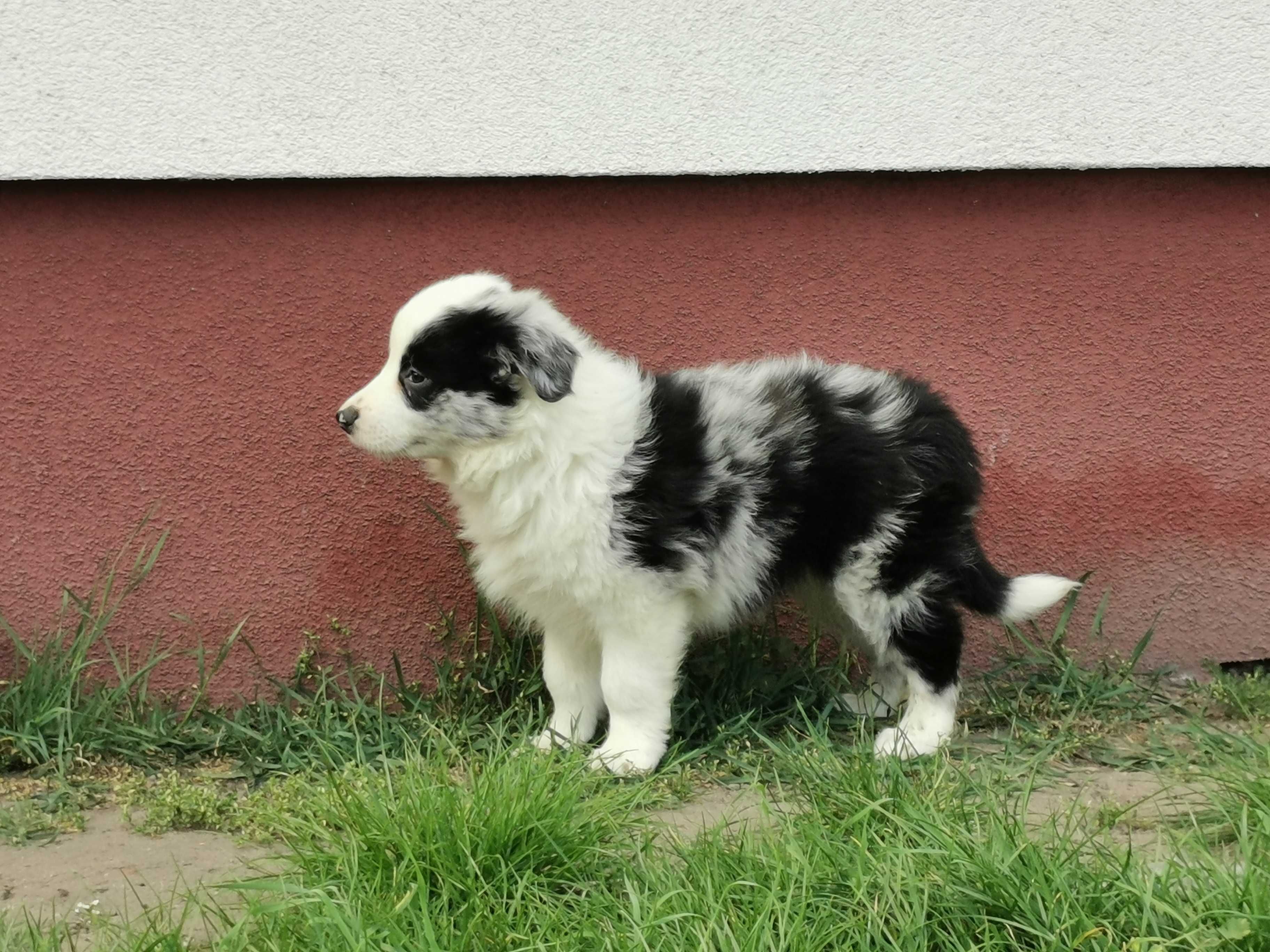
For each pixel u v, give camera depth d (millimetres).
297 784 1603
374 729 1737
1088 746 1693
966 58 1762
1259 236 1811
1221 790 1537
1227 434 1835
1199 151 1779
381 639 1803
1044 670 1819
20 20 1695
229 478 1778
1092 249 1809
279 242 1759
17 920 1449
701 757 1680
